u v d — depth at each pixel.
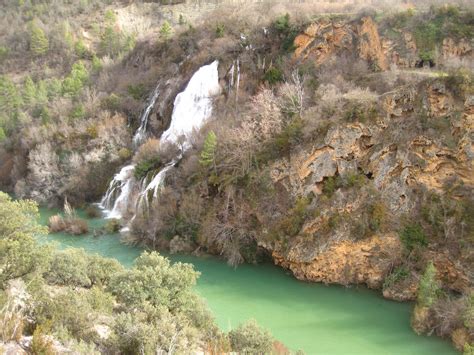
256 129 36.66
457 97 29.33
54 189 51.78
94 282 24.34
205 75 51.91
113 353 15.73
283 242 31.56
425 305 24.62
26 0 116.62
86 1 109.94
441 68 37.38
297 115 36.16
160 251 36.25
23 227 19.38
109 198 47.91
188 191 38.09
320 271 30.55
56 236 39.91
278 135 35.28
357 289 29.70
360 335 24.56
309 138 33.16
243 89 47.66
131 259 34.66
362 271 29.89
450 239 27.58
